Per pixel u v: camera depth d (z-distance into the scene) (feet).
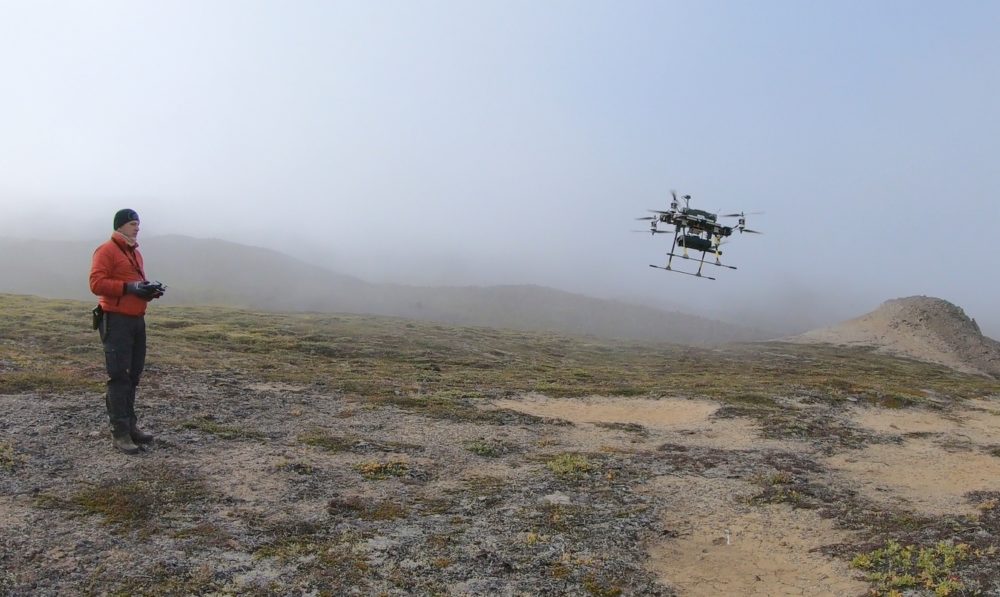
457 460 44.37
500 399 74.90
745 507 38.04
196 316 208.64
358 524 30.63
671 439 59.88
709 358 231.30
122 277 34.88
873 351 294.46
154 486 31.89
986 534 32.17
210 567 24.79
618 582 27.02
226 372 70.64
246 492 33.01
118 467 33.91
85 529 26.71
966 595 25.13
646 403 80.48
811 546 32.27
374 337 177.58
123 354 35.32
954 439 70.95
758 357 247.70
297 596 23.53
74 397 46.98
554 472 42.37
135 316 35.63
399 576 25.77
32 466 32.73
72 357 74.43
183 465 35.60
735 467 47.65
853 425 74.49
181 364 73.46
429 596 24.44
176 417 45.78
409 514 32.60
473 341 214.07
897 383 142.41
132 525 27.50
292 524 29.66
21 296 228.84
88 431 39.09
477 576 26.43
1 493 29.14
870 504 40.37
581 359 193.98
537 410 70.44
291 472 36.91
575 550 29.78
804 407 84.33
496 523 32.32
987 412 97.19
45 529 26.30
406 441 48.29
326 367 99.86
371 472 38.73
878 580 27.27
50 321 130.62
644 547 31.27
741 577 28.81
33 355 70.08
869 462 56.18
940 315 332.80
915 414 87.86
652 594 26.43
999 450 64.80
